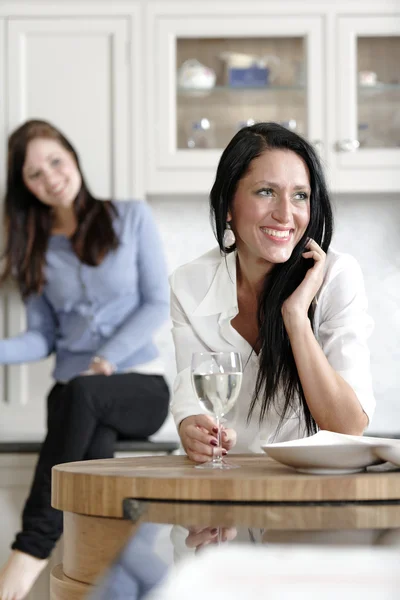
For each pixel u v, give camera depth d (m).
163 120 3.93
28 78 3.94
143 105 3.93
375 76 3.95
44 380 3.88
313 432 2.01
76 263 3.55
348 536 0.86
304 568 0.65
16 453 3.42
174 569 0.68
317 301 2.03
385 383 4.20
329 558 0.69
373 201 4.23
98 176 3.92
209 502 1.30
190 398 2.06
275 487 1.29
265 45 3.97
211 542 0.82
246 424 2.07
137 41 3.93
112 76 3.93
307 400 1.90
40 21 3.93
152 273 3.58
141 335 3.44
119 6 3.94
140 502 1.29
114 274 3.52
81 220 3.55
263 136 1.97
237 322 2.14
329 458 1.42
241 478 1.30
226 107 3.95
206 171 3.92
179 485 1.32
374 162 3.92
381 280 4.22
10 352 3.58
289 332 1.92
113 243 3.52
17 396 3.87
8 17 3.93
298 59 3.96
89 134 3.93
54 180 3.50
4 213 3.69
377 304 4.21
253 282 2.06
